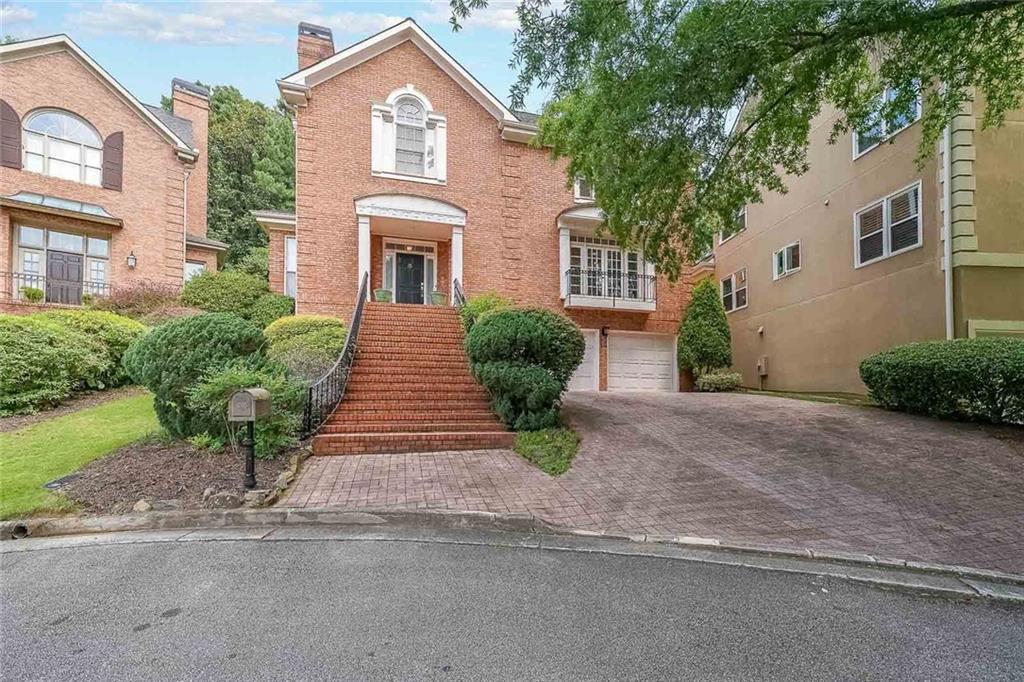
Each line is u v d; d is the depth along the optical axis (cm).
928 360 824
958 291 926
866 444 709
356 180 1329
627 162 748
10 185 1402
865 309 1154
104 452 615
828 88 791
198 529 446
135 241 1592
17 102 1428
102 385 976
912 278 1027
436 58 1417
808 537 433
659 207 835
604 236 1458
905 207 1050
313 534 433
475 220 1423
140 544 406
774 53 612
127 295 1398
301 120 1298
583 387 1455
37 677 234
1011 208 928
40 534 433
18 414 809
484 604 307
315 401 742
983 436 714
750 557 396
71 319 974
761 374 1562
